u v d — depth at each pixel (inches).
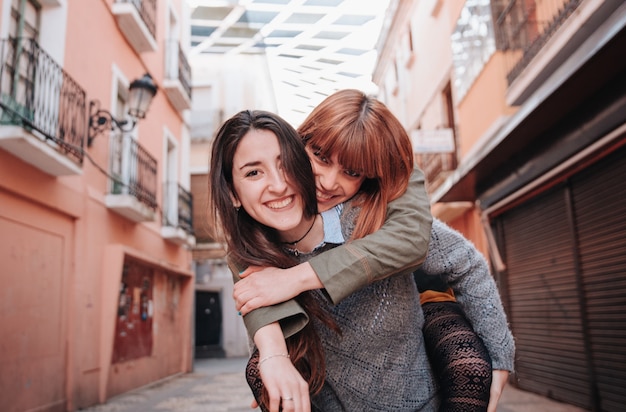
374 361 60.1
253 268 56.0
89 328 346.3
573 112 231.9
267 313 51.5
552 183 273.7
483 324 64.9
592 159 229.6
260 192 53.7
